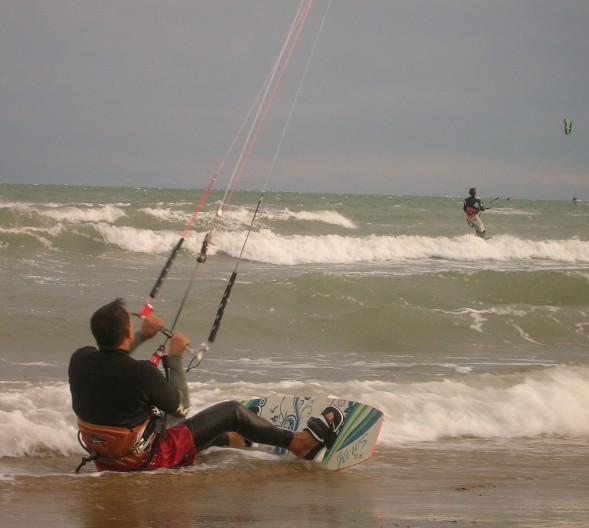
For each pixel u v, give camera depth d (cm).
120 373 1439
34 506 1271
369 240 7094
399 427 2009
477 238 7644
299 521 1216
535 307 3875
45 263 5175
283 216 8800
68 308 3544
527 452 1873
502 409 2164
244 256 6397
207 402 2050
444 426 2052
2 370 2481
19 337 2973
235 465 1614
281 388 2216
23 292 3888
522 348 3412
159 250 6116
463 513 1279
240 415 1619
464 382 2416
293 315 3597
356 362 2961
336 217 9012
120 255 5869
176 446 1549
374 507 1324
